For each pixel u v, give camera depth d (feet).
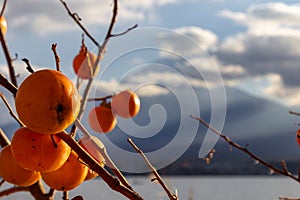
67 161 2.80
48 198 3.59
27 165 2.64
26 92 2.49
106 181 2.62
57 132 2.56
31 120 2.49
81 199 2.85
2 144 3.64
